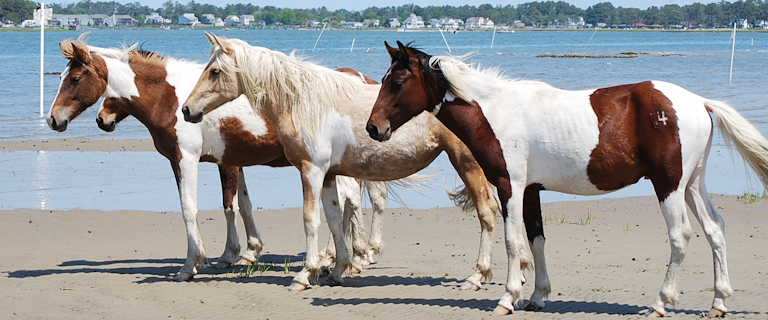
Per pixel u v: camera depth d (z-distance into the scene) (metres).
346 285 7.73
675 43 118.56
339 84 7.37
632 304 6.48
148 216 12.09
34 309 6.79
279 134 7.56
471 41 114.06
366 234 11.06
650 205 13.08
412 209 12.98
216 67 7.35
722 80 42.06
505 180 6.03
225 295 7.35
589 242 9.99
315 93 7.27
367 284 7.76
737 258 8.70
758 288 7.02
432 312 6.41
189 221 8.10
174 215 12.22
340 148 7.34
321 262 8.48
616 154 5.67
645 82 5.77
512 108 6.00
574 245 9.79
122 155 18.19
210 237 10.84
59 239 10.52
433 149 7.25
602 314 6.10
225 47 7.34
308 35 117.88
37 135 21.41
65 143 19.88
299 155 7.50
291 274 8.41
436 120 7.12
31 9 166.38
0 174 15.54
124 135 21.84
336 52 69.19
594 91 5.88
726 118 5.57
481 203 7.29
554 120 5.83
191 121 7.44
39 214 12.02
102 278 8.17
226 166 8.70
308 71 7.33
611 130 5.67
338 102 7.33
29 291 7.51
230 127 8.12
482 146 6.09
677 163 5.55
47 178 15.16
